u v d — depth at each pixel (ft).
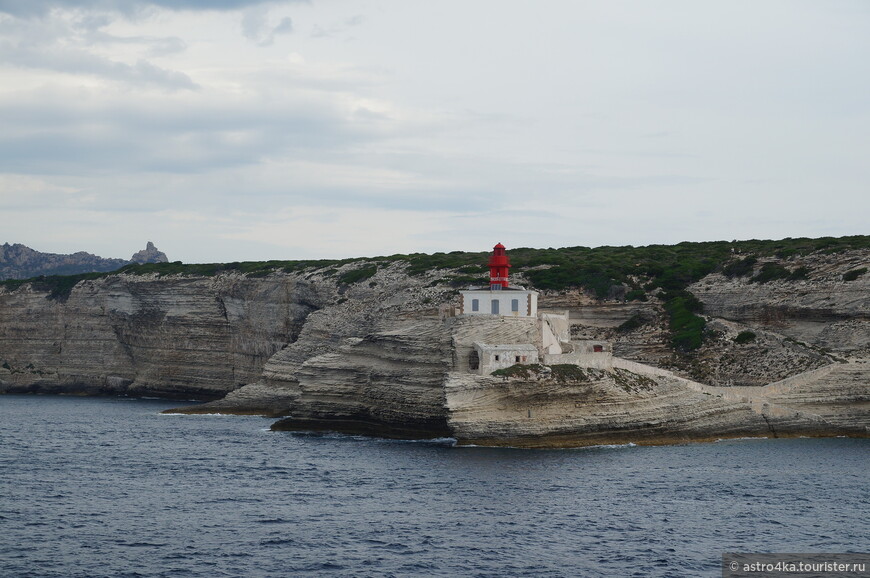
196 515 224.94
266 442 336.08
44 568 186.39
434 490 247.29
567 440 305.73
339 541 203.21
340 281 504.02
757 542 202.39
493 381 302.25
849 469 274.16
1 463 295.69
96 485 259.60
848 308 394.11
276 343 504.84
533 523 215.51
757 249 497.87
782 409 338.13
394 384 341.00
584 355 323.57
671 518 220.02
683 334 425.28
